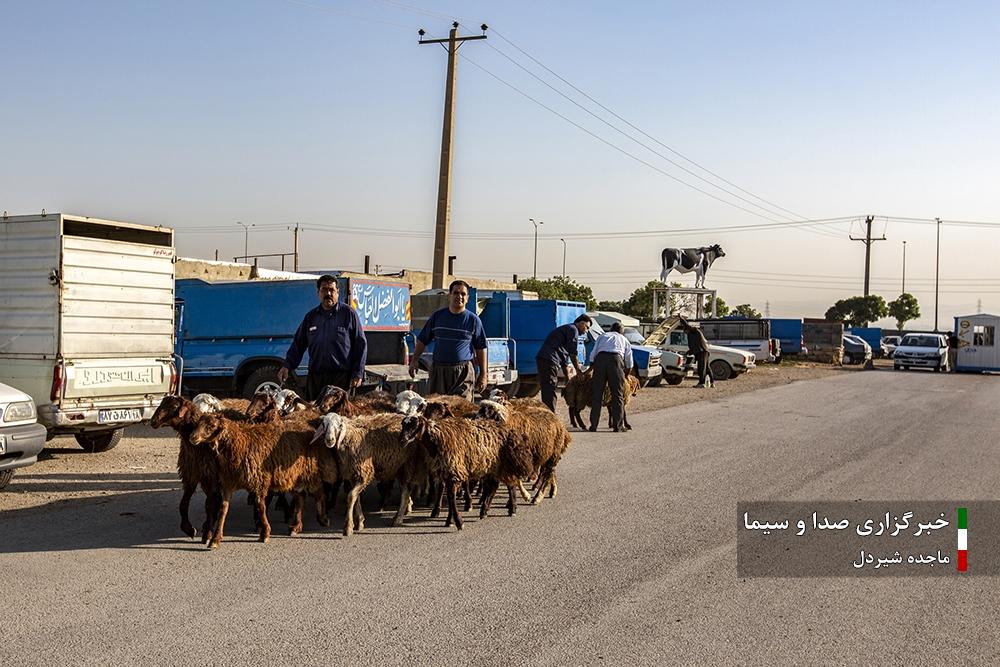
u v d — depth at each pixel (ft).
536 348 69.31
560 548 23.72
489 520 27.14
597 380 49.98
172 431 46.75
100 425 35.60
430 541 24.38
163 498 29.45
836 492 31.89
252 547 23.45
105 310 36.11
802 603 19.29
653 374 83.25
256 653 15.89
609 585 20.39
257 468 23.11
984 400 77.05
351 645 16.38
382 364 49.11
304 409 28.14
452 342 33.40
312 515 27.53
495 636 16.99
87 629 16.97
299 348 30.99
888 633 17.48
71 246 34.60
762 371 125.39
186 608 18.29
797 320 160.25
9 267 35.14
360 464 24.75
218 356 48.98
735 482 33.76
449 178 79.15
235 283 48.85
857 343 166.30
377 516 27.61
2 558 21.83
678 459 39.50
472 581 20.58
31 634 16.67
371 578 20.67
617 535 25.22
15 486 31.12
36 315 34.60
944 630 17.70
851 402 72.43
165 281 39.04
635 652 16.29
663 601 19.29
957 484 33.73
